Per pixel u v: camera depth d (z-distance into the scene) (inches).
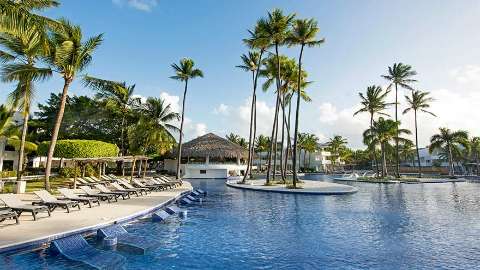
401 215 606.9
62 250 332.5
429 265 318.7
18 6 496.1
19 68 712.4
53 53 737.6
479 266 315.9
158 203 660.7
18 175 838.5
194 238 418.6
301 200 832.9
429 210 675.4
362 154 4347.9
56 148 1187.9
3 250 317.1
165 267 306.2
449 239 421.1
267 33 1226.0
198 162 2191.2
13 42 766.5
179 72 1660.9
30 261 308.3
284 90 1476.4
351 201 819.4
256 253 354.6
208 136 2304.4
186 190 1003.9
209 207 703.1
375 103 2025.1
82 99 1801.2
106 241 371.6
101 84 836.0
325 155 4338.1
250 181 1526.8
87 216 485.7
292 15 1190.9
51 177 1310.3
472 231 469.1
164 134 1724.9
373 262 327.0
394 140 2089.1
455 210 679.1
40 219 455.2
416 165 4035.4
